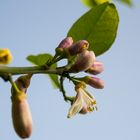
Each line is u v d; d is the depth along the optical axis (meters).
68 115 0.27
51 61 0.26
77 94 0.28
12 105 0.24
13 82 0.24
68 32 0.29
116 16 0.29
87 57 0.26
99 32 0.29
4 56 0.25
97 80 0.28
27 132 0.24
